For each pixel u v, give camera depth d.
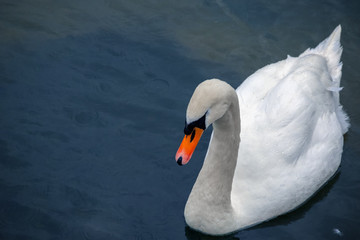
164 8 16.28
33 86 13.62
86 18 15.73
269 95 11.64
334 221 11.41
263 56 15.05
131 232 10.77
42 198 11.21
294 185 11.23
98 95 13.58
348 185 12.24
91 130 12.77
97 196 11.41
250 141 11.30
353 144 13.20
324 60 12.48
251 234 11.07
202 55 14.91
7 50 14.50
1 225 10.60
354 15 16.47
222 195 10.34
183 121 13.13
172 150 12.51
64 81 13.84
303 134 11.27
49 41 14.91
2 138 12.30
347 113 13.94
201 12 16.25
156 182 11.84
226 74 14.45
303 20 16.22
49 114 13.01
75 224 10.79
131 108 13.35
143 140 12.66
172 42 15.20
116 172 11.95
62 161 12.02
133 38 15.20
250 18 16.16
